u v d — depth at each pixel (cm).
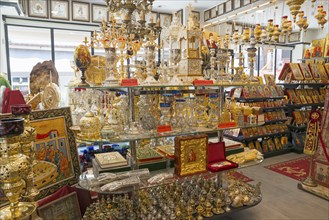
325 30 756
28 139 154
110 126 196
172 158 235
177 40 245
